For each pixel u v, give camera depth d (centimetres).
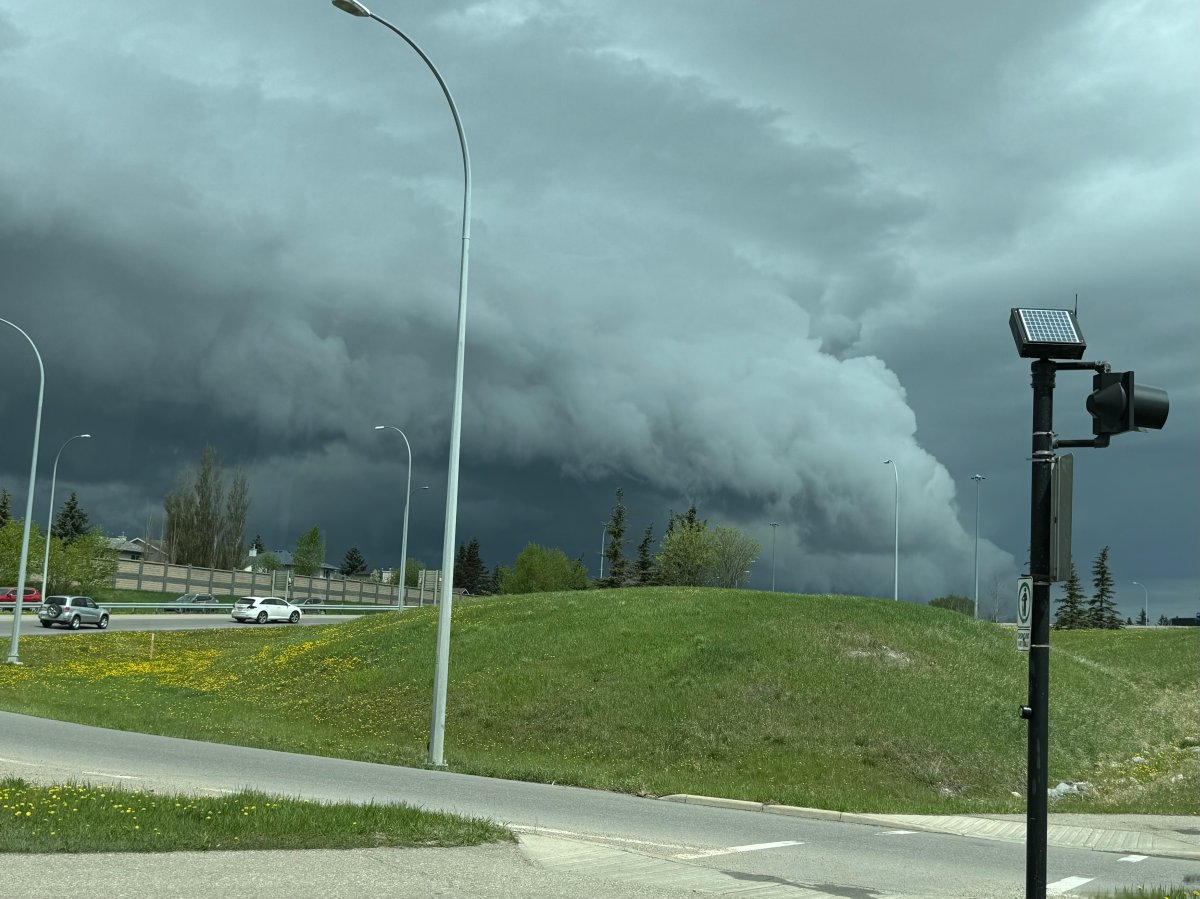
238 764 1819
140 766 1705
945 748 2605
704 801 1767
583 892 870
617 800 1661
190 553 11281
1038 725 732
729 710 2742
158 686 3728
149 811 1112
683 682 2917
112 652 5022
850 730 2652
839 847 1276
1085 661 4038
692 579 10675
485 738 2702
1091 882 1110
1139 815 1769
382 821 1118
